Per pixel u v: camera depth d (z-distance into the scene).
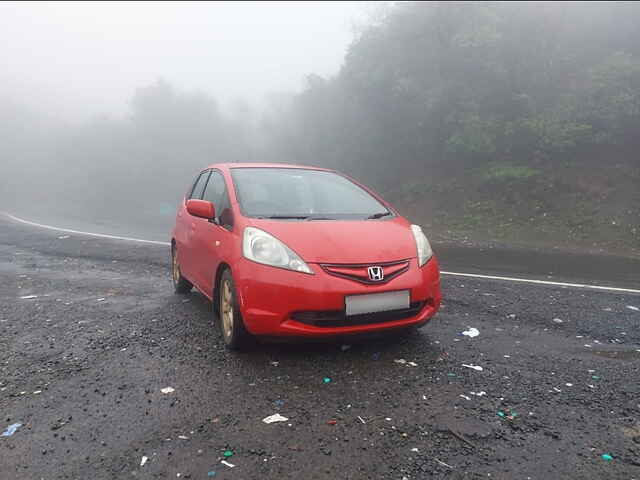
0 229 13.27
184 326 4.25
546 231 10.47
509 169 13.08
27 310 4.92
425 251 3.62
